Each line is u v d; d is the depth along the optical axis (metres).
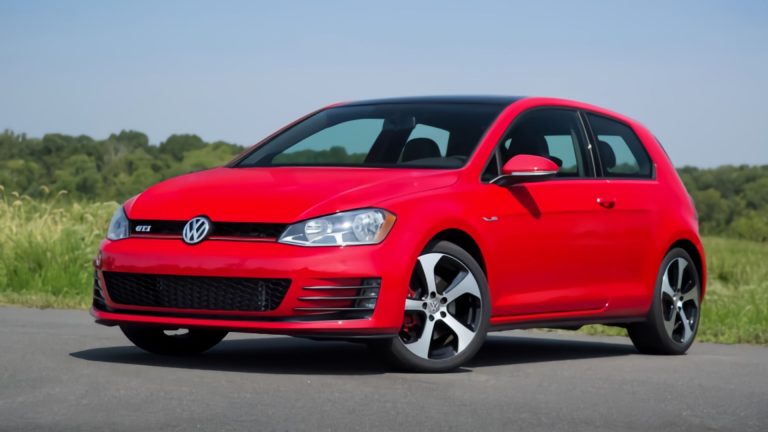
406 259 7.25
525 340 11.41
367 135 8.71
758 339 11.52
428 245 7.49
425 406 5.92
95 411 5.48
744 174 142.38
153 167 84.75
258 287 7.01
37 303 13.30
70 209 18.58
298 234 7.04
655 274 9.75
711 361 9.11
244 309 7.06
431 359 7.49
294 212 7.12
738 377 7.79
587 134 9.48
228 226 7.19
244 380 6.72
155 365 7.43
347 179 7.61
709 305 15.00
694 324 10.26
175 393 6.11
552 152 8.98
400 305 7.23
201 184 7.77
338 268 7.01
